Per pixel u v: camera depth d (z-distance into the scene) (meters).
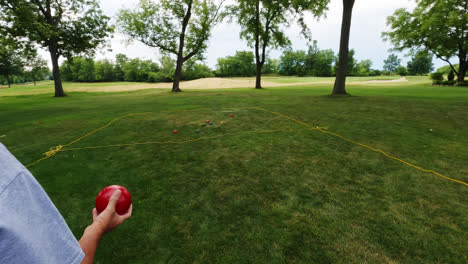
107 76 85.69
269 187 3.66
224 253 2.43
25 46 19.97
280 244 2.53
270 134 6.42
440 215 2.95
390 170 4.15
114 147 5.61
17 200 0.47
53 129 7.55
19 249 0.44
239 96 16.33
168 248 2.50
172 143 5.84
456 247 2.46
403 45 30.64
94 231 0.85
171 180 3.94
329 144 5.51
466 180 3.78
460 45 27.91
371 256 2.37
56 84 23.84
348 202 3.24
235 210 3.11
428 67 91.44
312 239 2.59
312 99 13.43
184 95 19.03
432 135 6.07
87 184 3.84
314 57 93.31
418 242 2.53
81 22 21.98
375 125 7.16
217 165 4.48
